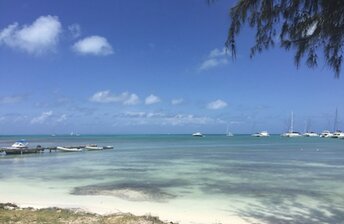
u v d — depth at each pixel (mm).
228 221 14164
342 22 8977
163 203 17875
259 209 16484
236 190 21656
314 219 14578
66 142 120812
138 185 23516
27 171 31984
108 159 45594
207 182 24781
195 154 55375
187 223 13672
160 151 64375
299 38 9680
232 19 9398
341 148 77188
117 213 13938
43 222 11922
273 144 101500
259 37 9836
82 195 20031
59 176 28281
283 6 9281
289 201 18391
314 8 9023
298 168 34219
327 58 9617
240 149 72188
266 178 26797
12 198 19000
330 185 23531
